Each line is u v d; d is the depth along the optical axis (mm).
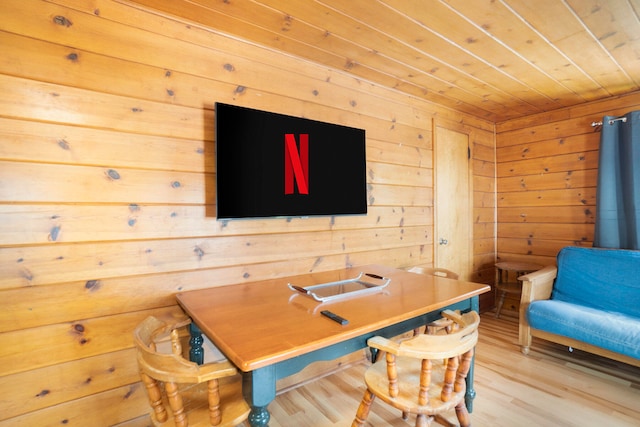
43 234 1392
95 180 1501
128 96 1580
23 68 1350
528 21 1750
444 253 3160
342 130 2270
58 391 1434
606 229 2812
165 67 1678
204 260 1799
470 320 1413
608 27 1805
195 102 1769
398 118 2771
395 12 1668
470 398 1720
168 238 1691
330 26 1800
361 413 1381
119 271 1563
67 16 1437
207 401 1257
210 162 1813
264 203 1909
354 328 1206
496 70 2373
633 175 2662
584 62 2242
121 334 1573
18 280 1346
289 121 2018
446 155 3178
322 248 2289
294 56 2146
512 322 3303
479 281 3557
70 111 1444
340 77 2387
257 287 1809
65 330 1444
